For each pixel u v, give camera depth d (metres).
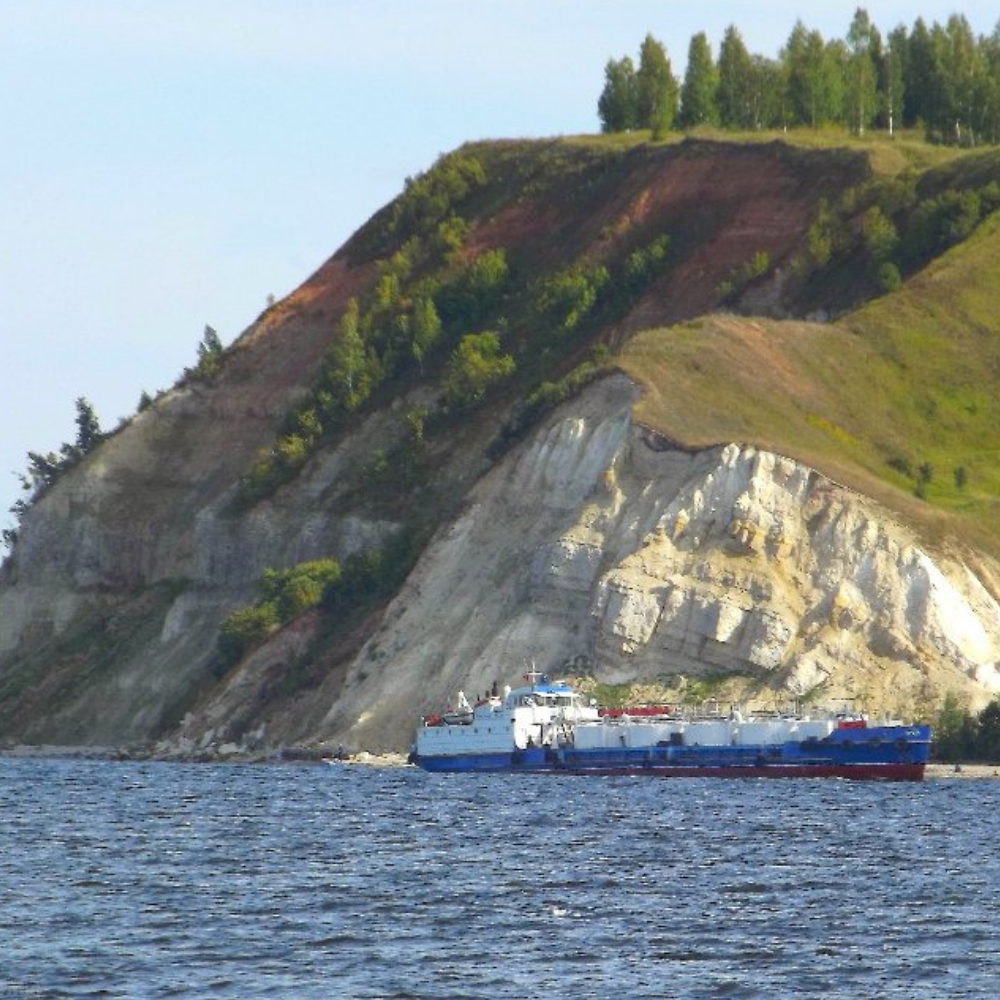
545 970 191.75
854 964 193.75
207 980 188.62
